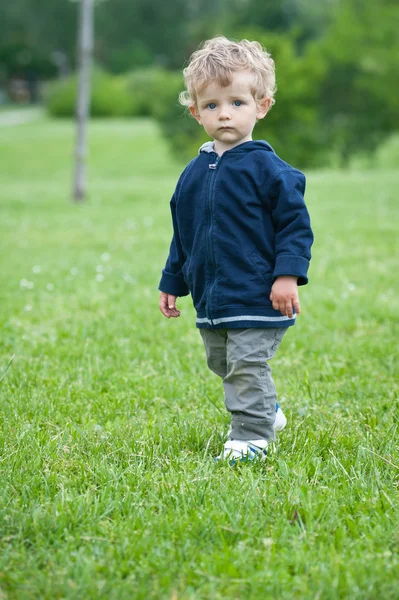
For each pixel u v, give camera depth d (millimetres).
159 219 12797
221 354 3494
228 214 3260
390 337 5551
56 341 5508
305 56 25438
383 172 23844
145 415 4027
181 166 28516
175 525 2703
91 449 3471
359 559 2467
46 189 20109
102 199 16516
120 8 91312
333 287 7230
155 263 8695
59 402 4180
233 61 3260
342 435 3637
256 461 3314
